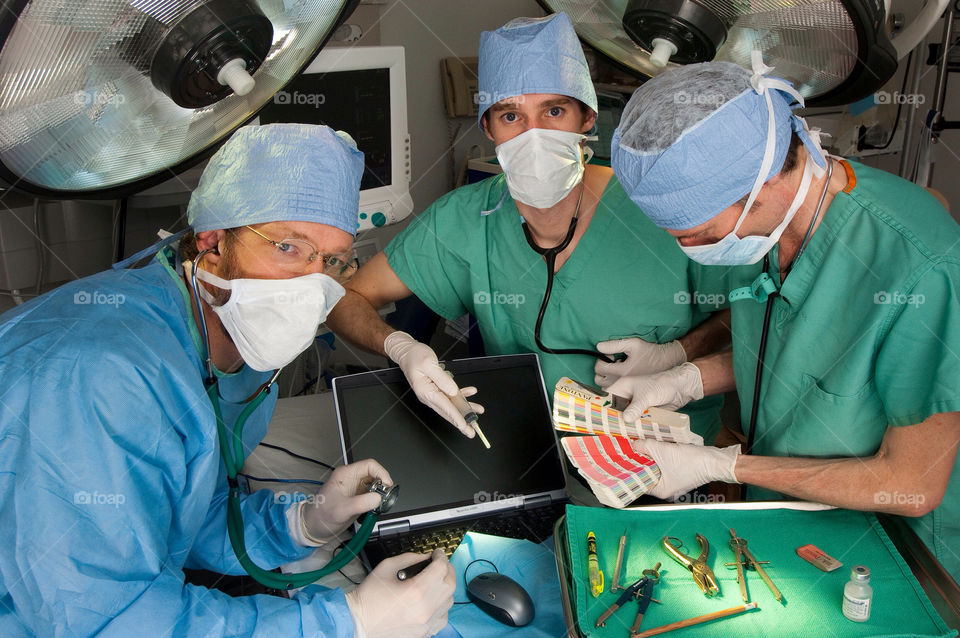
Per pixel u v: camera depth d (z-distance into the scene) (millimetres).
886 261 1057
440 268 1676
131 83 996
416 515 1309
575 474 1426
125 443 900
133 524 890
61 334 924
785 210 1076
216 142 1198
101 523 867
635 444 1250
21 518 844
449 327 2402
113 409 889
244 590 1228
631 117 1086
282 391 2213
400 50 2070
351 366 2756
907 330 1028
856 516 1145
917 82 2254
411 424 1388
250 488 1414
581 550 1087
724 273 1491
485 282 1622
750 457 1199
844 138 2797
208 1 940
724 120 1000
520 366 1466
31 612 863
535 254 1539
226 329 1086
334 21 1171
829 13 1075
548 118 1368
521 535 1285
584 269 1523
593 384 1581
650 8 1144
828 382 1143
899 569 1040
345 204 1050
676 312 1547
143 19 919
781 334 1217
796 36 1149
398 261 1705
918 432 1047
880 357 1064
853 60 1150
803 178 1053
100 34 904
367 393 1407
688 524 1146
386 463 1349
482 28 3426
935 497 1057
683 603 1000
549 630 1062
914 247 1027
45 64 886
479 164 2982
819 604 987
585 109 1428
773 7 1100
